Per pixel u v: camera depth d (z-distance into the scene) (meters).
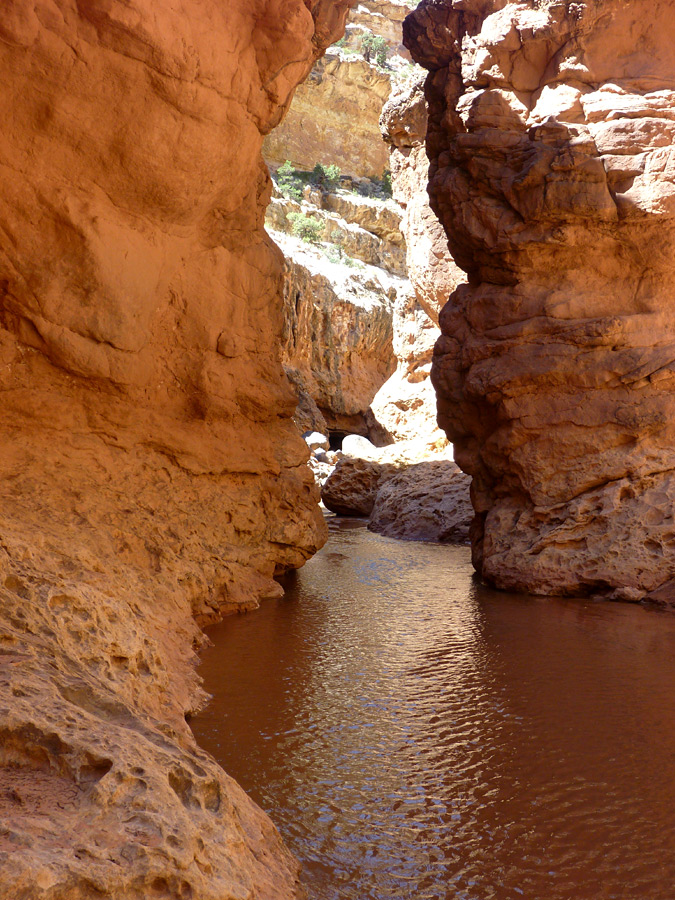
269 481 10.11
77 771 2.83
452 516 16.14
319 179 47.88
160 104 7.66
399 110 20.98
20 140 7.23
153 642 5.47
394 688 6.25
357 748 5.04
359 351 39.50
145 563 7.68
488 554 10.95
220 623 8.37
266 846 3.42
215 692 6.06
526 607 9.41
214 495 9.20
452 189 11.51
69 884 2.21
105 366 8.05
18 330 7.68
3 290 7.54
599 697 6.06
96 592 5.25
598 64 10.80
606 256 10.71
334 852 3.78
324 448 29.78
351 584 10.90
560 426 10.62
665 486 10.05
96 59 7.16
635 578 9.70
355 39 51.81
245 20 8.25
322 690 6.17
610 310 10.64
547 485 10.64
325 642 7.64
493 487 11.84
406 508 17.11
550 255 10.82
